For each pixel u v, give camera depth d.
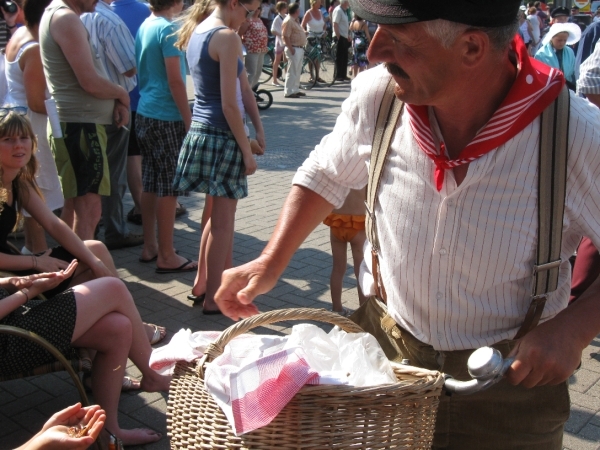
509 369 1.33
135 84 5.35
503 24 1.29
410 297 1.62
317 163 1.77
